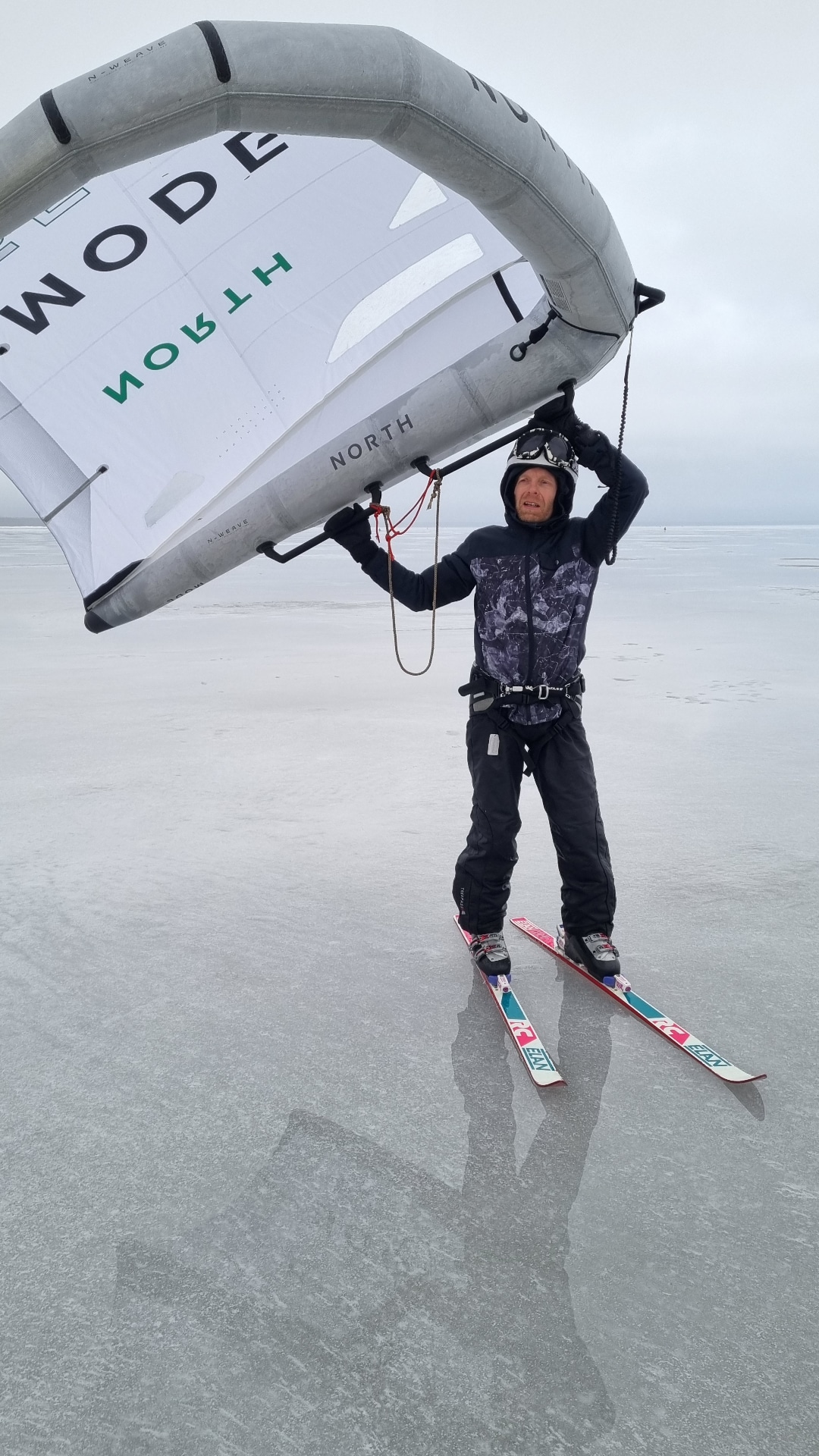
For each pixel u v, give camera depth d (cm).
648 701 684
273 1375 141
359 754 541
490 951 269
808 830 405
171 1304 154
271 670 850
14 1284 160
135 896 337
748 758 525
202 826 416
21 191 143
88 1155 195
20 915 321
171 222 252
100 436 255
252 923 315
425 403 233
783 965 281
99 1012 256
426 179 248
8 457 253
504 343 228
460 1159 193
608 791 462
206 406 255
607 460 240
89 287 251
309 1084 222
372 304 248
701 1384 138
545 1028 249
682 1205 178
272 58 142
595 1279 159
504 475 254
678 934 303
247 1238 170
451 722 627
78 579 260
